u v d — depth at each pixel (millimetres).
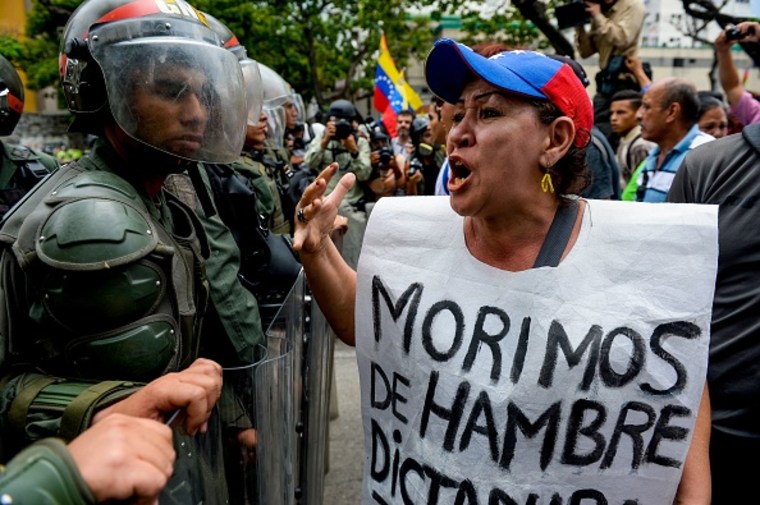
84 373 1061
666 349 1107
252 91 2350
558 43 4746
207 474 1229
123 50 1169
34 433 1006
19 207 1162
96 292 1020
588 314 1116
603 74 4289
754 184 1663
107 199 1085
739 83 3359
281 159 3846
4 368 1121
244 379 1308
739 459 1687
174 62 1188
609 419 1111
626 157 3844
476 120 1100
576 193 1187
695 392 1107
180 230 1419
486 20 10914
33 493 618
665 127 2936
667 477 1124
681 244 1119
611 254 1135
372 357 1296
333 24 19078
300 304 1729
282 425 1496
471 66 1027
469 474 1152
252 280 2023
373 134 5832
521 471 1129
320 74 20578
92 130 1287
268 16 17188
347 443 3299
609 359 1105
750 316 1642
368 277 1280
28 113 18406
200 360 1003
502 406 1125
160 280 1104
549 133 1102
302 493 1810
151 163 1290
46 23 16594
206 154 1269
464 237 1213
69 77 1236
